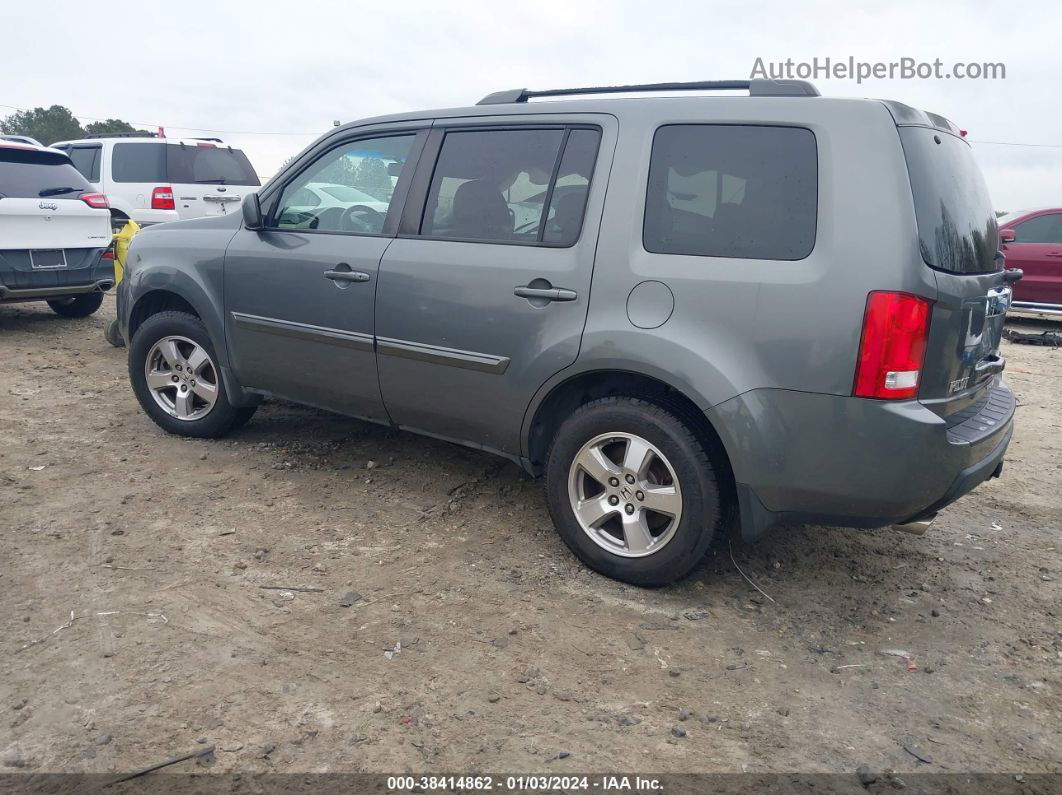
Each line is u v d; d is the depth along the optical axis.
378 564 3.54
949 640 3.15
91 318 9.38
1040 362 9.15
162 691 2.62
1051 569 3.79
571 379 3.42
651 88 3.50
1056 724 2.66
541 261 3.44
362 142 4.22
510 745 2.45
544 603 3.27
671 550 3.25
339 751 2.39
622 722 2.58
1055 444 5.84
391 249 3.90
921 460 2.83
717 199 3.12
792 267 2.92
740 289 2.98
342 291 4.04
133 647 2.85
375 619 3.10
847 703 2.73
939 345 2.88
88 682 2.65
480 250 3.63
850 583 3.58
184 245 4.75
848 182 2.87
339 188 4.25
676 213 3.19
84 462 4.57
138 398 5.08
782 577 3.60
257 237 4.45
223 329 4.59
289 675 2.74
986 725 2.64
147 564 3.45
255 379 4.58
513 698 2.67
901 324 2.76
